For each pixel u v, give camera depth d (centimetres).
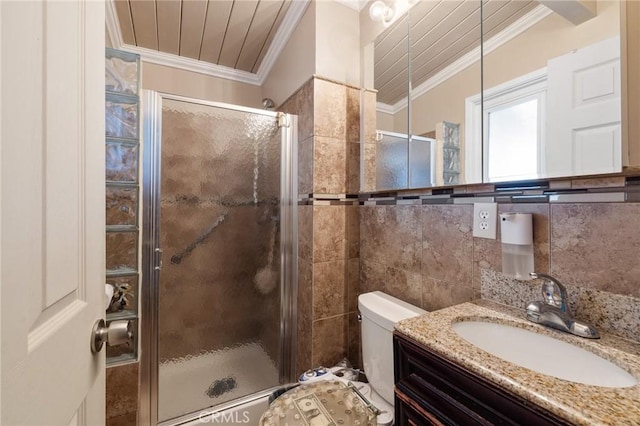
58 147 43
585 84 75
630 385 59
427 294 123
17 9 34
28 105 36
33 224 37
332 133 154
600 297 75
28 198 36
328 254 154
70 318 47
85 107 53
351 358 159
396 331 80
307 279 155
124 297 118
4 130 32
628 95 69
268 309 161
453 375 65
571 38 78
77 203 50
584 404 47
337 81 155
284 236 165
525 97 88
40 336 38
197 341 144
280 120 162
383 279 146
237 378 152
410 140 131
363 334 126
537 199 88
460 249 110
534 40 86
